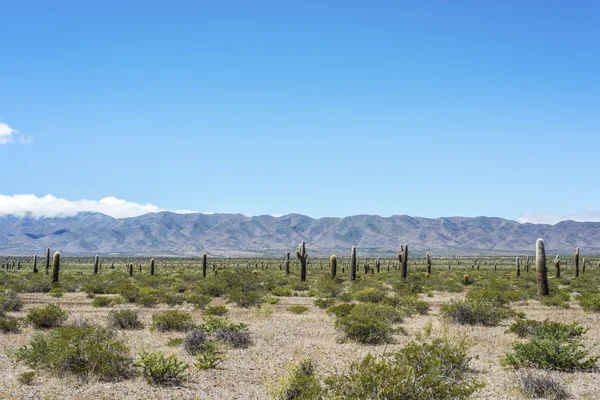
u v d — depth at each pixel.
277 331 23.77
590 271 82.38
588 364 15.66
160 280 58.31
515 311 30.00
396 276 64.88
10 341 20.11
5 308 30.81
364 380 9.55
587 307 31.17
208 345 17.44
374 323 20.75
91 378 14.06
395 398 9.33
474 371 15.16
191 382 14.26
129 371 14.97
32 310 24.19
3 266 108.69
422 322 26.83
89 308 33.16
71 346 14.84
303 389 11.27
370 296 36.81
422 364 11.21
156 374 14.09
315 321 27.58
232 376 14.95
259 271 89.19
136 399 12.34
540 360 15.74
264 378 14.56
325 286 44.84
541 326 20.39
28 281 53.00
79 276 65.25
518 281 58.41
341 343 20.61
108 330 19.36
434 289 50.44
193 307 34.41
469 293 33.62
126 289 38.78
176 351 18.62
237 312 31.98
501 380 14.23
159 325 23.28
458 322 26.02
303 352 18.53
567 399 12.55
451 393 9.95
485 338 21.25
